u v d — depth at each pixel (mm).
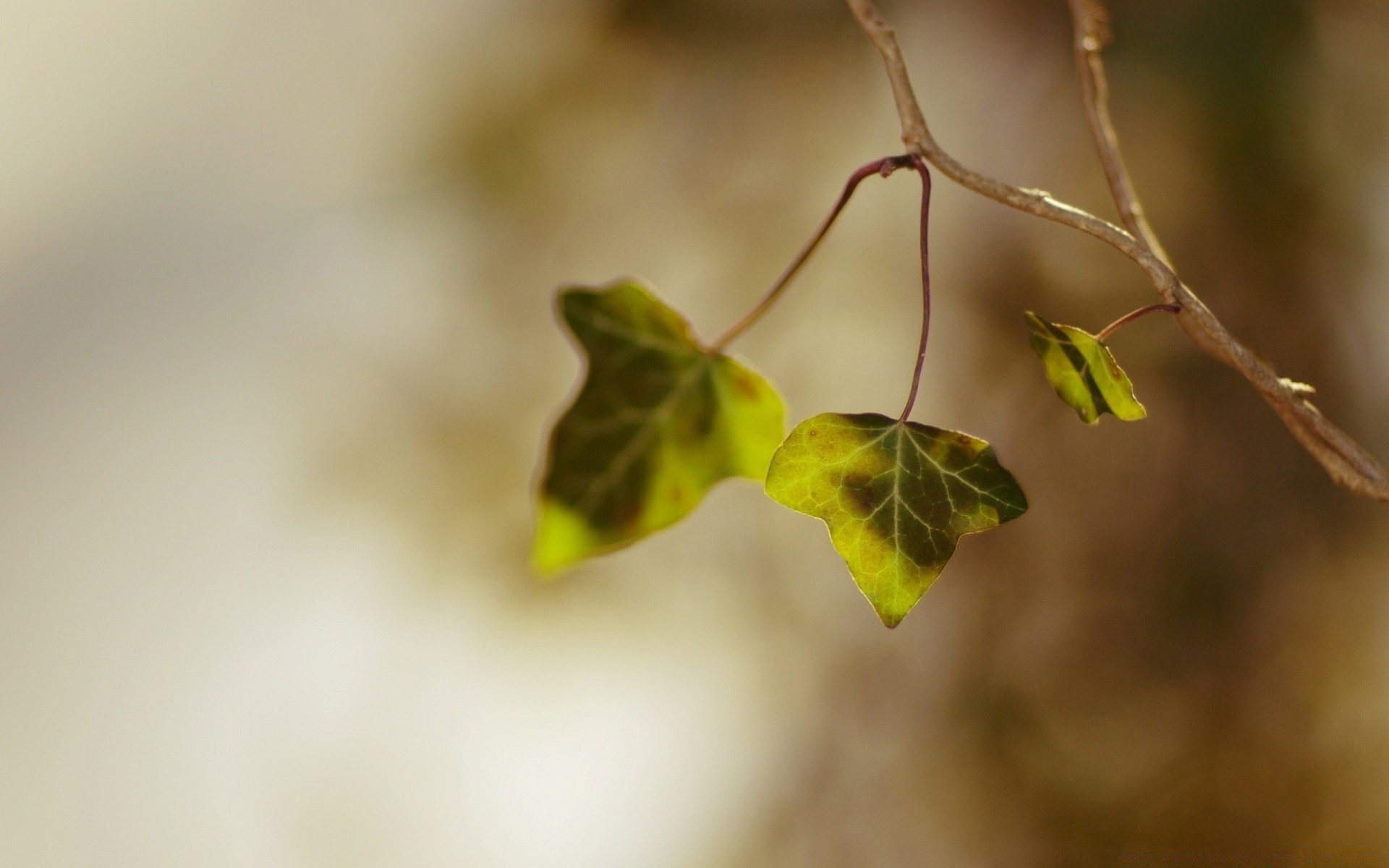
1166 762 1445
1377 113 1310
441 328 2008
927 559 538
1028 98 1546
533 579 1934
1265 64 1313
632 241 1875
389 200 2012
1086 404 539
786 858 1689
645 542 1870
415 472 2035
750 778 1791
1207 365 1397
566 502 585
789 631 1796
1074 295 1491
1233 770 1417
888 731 1644
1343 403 1342
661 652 1912
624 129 1857
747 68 1766
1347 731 1399
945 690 1589
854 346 1716
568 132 1881
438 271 2004
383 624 2035
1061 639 1507
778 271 1780
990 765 1533
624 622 1920
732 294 1810
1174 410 1425
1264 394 537
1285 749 1406
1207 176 1357
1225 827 1406
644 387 584
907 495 539
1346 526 1390
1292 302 1345
